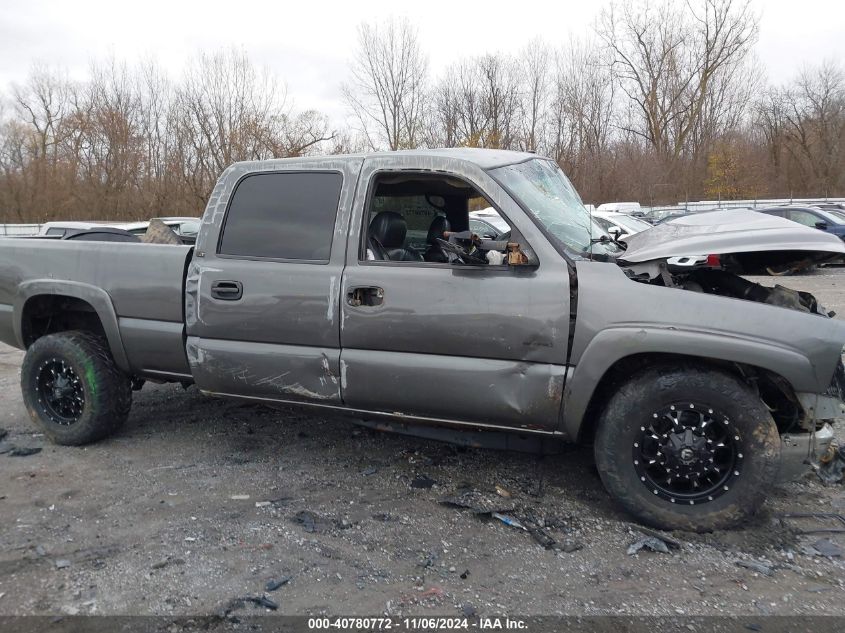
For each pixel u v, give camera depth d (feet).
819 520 11.72
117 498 12.73
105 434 15.44
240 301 13.19
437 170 12.29
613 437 11.23
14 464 14.40
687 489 11.27
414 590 9.73
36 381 15.60
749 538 11.03
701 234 12.31
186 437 16.03
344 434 16.17
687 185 123.03
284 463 14.47
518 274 11.44
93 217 100.58
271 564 10.40
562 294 11.16
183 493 12.96
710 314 10.68
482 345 11.60
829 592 9.59
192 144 92.63
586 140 111.86
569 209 13.44
